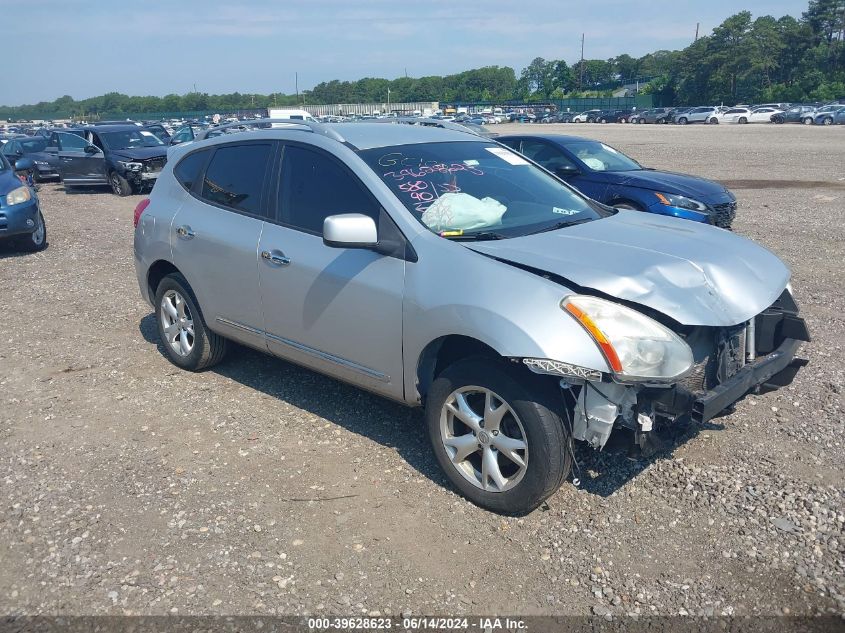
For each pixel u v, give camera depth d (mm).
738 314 3621
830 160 23328
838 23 101188
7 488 4094
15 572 3375
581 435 3480
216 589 3230
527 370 3533
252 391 5383
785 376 4086
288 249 4551
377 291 4031
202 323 5484
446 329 3686
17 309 7777
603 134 44250
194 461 4355
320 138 4621
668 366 3340
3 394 5445
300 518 3752
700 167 21594
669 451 4320
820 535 3521
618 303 3469
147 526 3701
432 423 3945
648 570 3318
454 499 3900
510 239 3947
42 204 16922
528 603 3131
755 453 4281
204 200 5348
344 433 4672
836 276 8266
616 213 4836
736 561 3359
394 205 4098
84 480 4164
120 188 18219
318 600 3160
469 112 91625
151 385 5547
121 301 8023
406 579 3285
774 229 11242
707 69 99250
